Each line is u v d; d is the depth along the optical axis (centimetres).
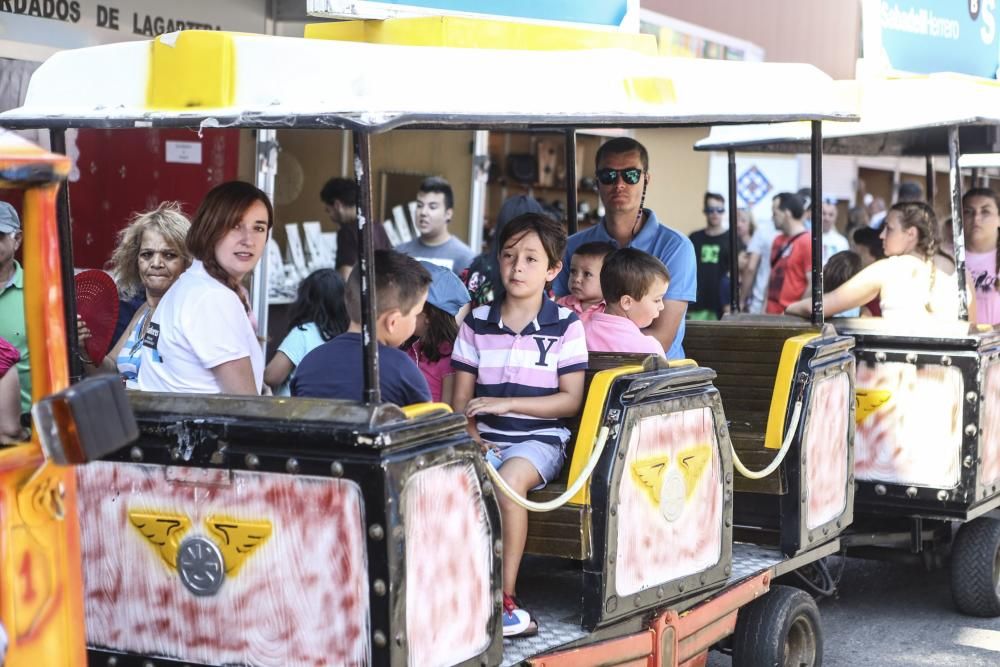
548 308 454
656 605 436
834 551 576
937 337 620
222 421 339
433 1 416
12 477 268
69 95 366
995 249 784
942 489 622
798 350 530
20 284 494
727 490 474
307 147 926
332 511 328
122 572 358
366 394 330
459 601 349
